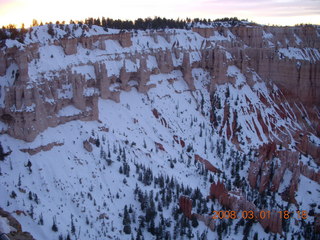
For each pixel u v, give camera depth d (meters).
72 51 133.50
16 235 80.38
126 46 157.00
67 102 120.12
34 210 91.12
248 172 131.88
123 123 133.38
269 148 140.50
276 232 106.25
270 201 119.19
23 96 105.06
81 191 102.19
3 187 93.06
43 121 109.44
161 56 164.00
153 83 155.38
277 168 128.25
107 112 132.62
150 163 123.06
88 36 141.75
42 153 105.62
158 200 107.50
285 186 125.62
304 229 109.31
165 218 102.56
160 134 140.25
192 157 136.75
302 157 152.62
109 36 151.38
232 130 159.50
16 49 111.94
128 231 96.31
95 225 95.56
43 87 113.44
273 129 170.75
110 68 143.50
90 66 136.25
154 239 96.38
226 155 144.00
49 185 99.94
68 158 108.62
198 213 106.62
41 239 86.31
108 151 115.44
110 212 100.31
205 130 153.88
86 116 122.25
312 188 127.81
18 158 101.69
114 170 112.12
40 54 122.25
